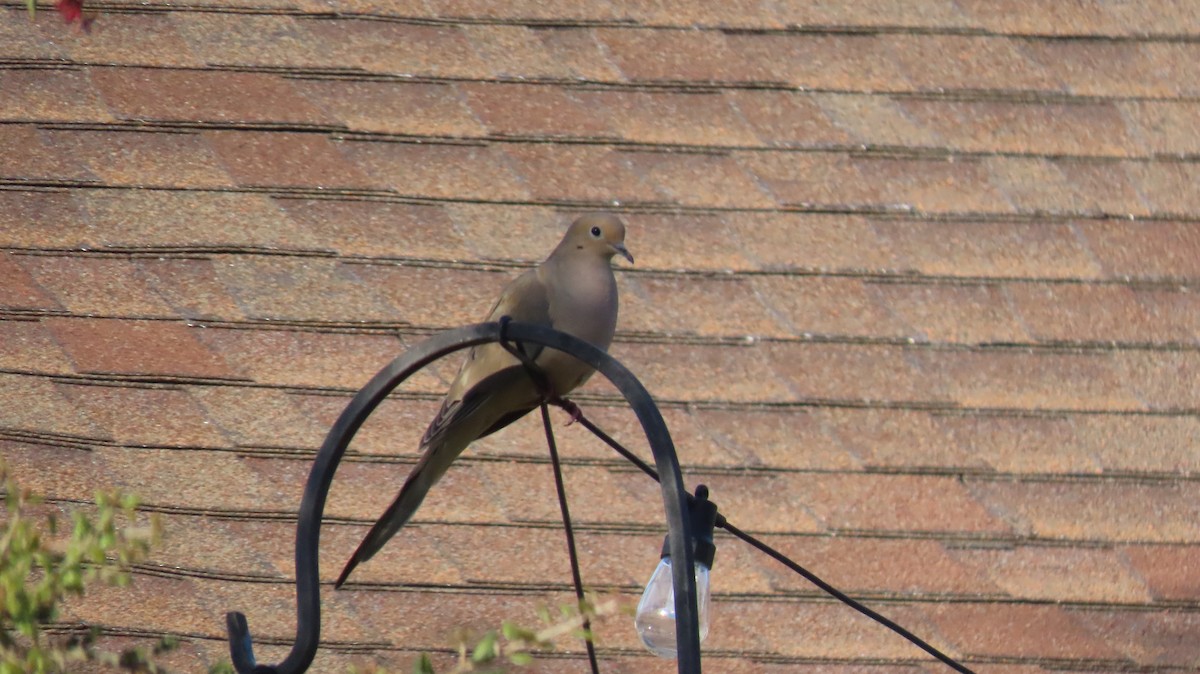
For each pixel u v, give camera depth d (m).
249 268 10.55
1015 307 10.45
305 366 10.31
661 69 10.96
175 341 10.38
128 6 11.06
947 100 10.91
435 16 11.07
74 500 9.97
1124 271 10.51
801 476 10.05
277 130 10.86
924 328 10.40
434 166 10.77
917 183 10.71
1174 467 10.07
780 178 10.74
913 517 9.95
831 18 11.06
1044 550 9.85
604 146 10.80
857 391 10.26
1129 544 9.89
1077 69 10.94
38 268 10.57
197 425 10.20
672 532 5.84
